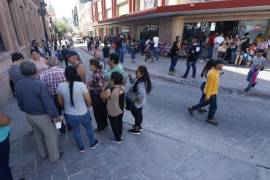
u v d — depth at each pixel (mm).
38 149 3736
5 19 8805
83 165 3510
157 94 7180
